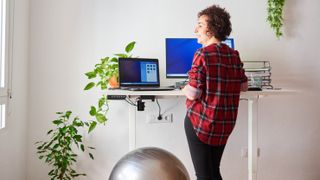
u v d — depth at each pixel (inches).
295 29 112.0
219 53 66.6
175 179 52.6
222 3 109.3
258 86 94.4
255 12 110.3
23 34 95.4
